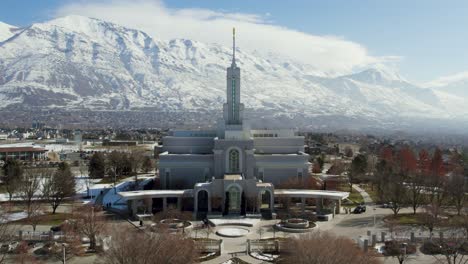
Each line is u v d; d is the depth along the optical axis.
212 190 191.38
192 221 182.38
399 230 161.50
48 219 177.25
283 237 152.50
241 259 132.25
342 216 188.12
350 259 111.75
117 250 117.25
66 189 197.50
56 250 135.62
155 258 111.81
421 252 138.75
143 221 176.62
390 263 128.25
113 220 181.00
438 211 164.00
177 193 193.25
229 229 167.25
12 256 133.38
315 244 115.31
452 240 137.00
